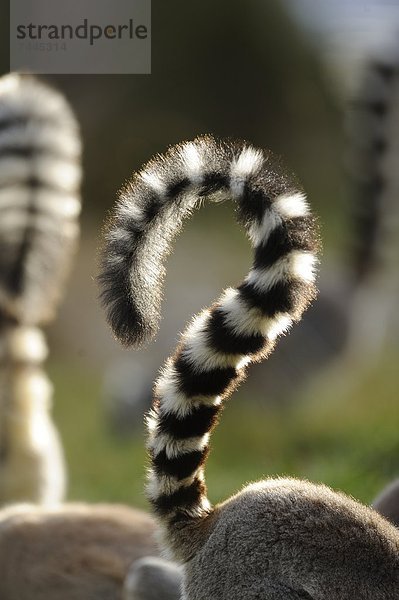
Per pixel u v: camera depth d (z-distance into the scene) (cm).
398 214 4966
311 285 1578
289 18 10400
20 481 2845
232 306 1619
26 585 2283
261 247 1559
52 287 2984
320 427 4503
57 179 2933
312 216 1587
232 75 10319
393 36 4566
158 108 10094
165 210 1606
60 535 2320
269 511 1570
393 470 3139
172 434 1673
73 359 7062
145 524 2366
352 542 1540
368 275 5103
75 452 4966
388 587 1522
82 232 8825
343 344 5078
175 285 6400
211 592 1584
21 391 2892
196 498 1689
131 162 9856
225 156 1585
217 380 1658
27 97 2928
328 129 10156
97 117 9869
